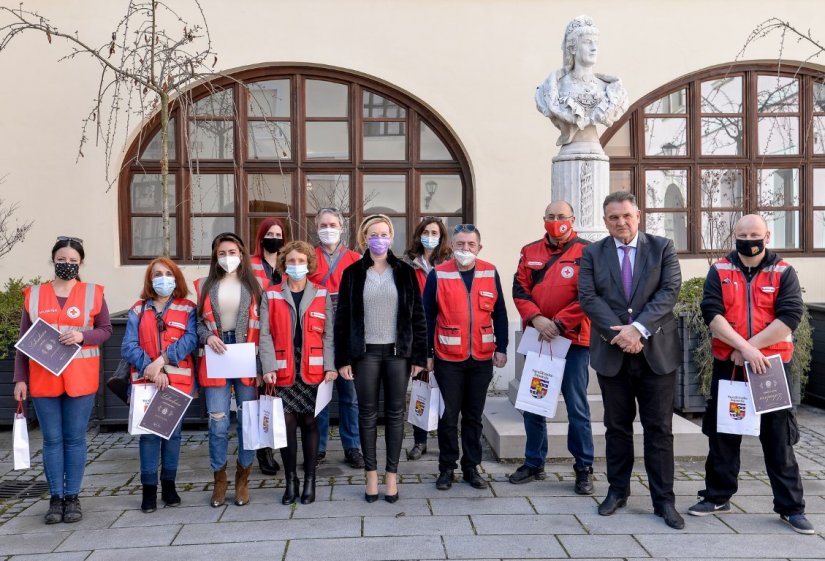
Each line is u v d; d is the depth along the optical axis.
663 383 4.08
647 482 4.71
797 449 5.58
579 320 4.52
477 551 3.68
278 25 7.38
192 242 7.51
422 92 7.52
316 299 4.44
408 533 3.92
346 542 3.81
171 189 7.50
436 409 4.72
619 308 4.10
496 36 7.54
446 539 3.83
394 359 4.43
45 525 4.15
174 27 7.29
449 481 4.64
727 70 7.79
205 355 4.32
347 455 5.24
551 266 4.67
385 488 4.67
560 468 5.05
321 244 5.49
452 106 7.54
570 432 4.59
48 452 4.23
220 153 7.52
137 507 4.42
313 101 7.61
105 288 7.31
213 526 4.07
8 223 7.21
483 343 4.61
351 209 7.64
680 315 6.36
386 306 4.44
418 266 5.55
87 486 4.84
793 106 7.90
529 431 4.74
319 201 7.64
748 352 3.93
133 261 7.48
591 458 4.56
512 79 7.55
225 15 7.34
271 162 7.53
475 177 7.55
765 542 3.77
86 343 4.28
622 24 7.60
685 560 3.57
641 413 4.17
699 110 7.80
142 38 7.18
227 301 4.40
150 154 7.48
